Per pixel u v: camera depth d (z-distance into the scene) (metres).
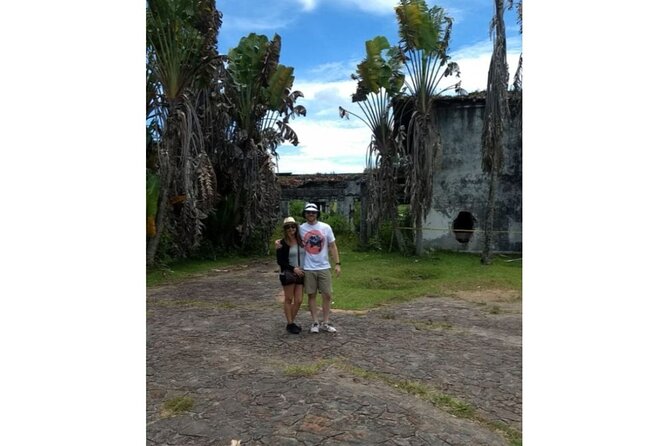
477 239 13.23
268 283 9.08
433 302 7.11
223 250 13.28
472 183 13.21
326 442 2.93
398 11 11.01
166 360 4.46
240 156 12.90
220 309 6.71
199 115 12.15
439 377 4.02
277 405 3.46
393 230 12.98
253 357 4.55
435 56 11.63
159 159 10.05
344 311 6.52
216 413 3.34
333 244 5.40
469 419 3.26
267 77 12.96
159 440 2.97
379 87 12.07
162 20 9.45
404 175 13.04
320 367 4.24
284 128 13.71
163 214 10.23
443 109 13.39
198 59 9.98
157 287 8.66
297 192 18.89
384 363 4.37
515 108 12.55
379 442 2.93
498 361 4.43
